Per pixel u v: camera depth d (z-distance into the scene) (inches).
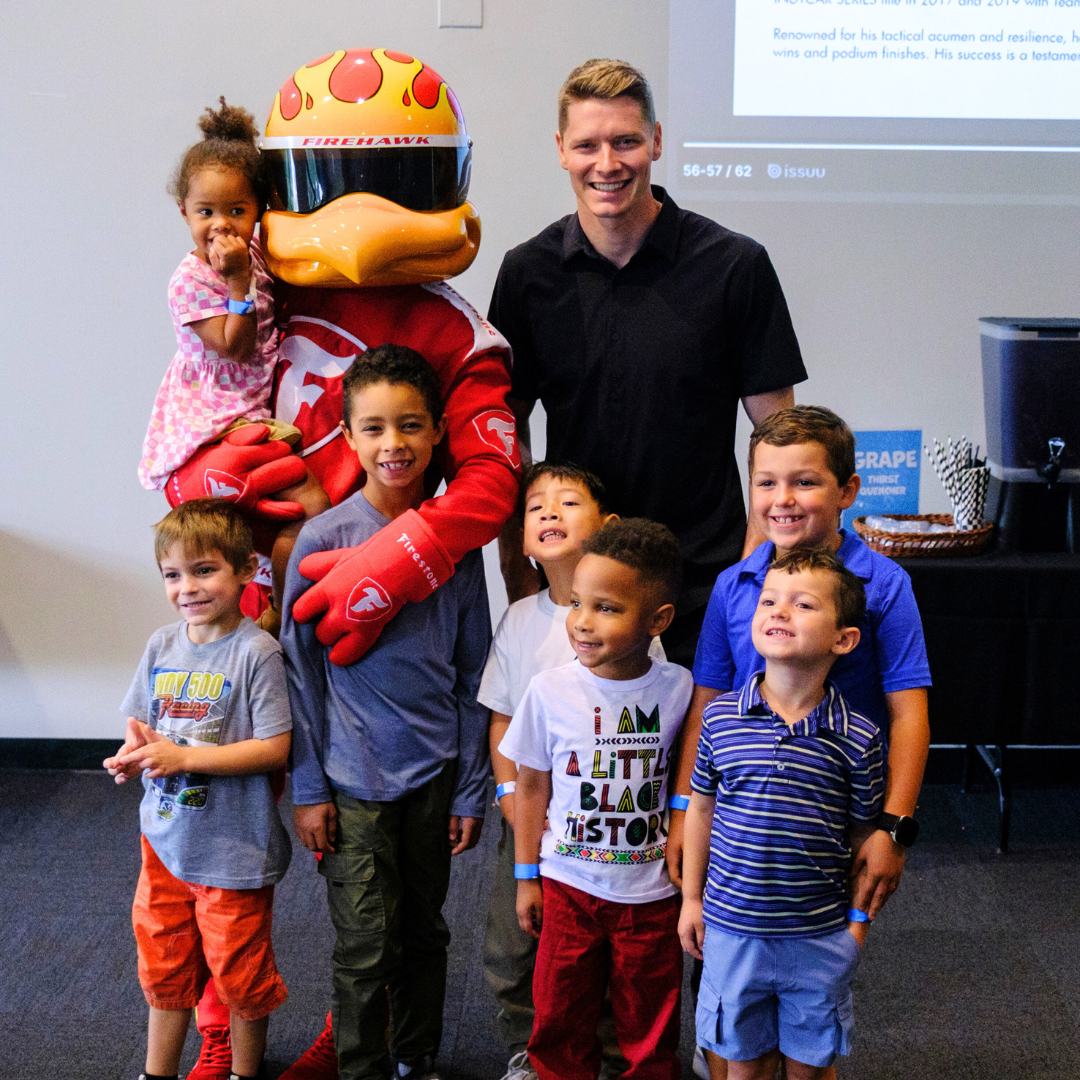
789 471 57.5
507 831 66.3
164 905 64.3
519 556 69.6
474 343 63.7
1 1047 73.9
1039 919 89.6
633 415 68.5
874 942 86.7
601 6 104.2
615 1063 66.0
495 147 107.3
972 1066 72.7
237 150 60.5
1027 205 107.7
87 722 119.1
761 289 67.3
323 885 94.5
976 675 95.5
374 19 105.0
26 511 114.8
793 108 106.0
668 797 61.4
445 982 74.0
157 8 104.5
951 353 111.2
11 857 99.5
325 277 59.4
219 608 61.5
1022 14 104.4
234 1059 67.1
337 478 64.2
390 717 61.2
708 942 57.6
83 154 107.2
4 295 110.2
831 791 55.0
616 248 67.3
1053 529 97.7
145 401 112.3
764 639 54.4
